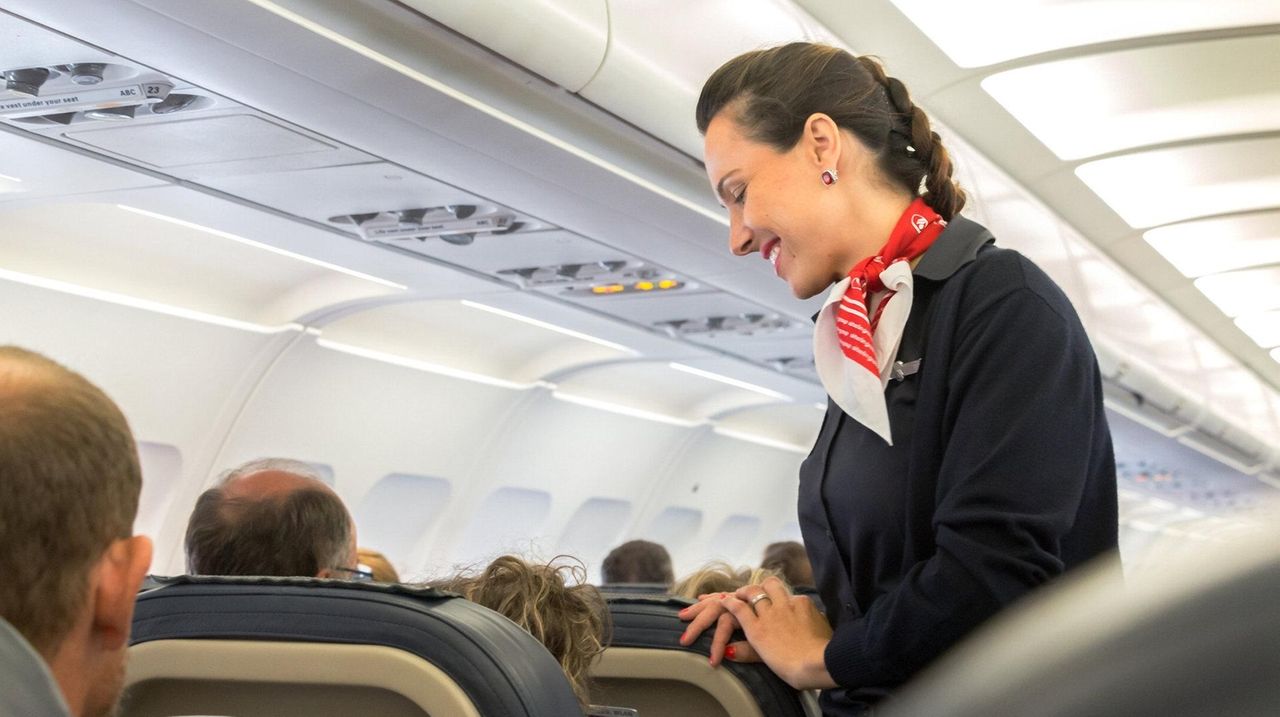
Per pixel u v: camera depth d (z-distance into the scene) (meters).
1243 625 0.24
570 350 9.50
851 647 1.52
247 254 6.87
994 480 1.41
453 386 9.09
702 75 4.26
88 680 0.86
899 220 1.61
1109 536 1.54
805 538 1.77
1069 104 6.07
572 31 3.72
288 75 3.77
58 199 5.54
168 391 7.26
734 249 1.73
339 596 1.42
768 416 12.83
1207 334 11.25
